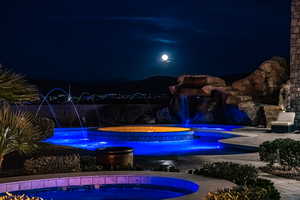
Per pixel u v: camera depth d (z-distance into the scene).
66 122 23.80
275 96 22.95
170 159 11.24
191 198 5.97
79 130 19.56
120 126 20.33
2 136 5.85
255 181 6.91
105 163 8.96
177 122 24.14
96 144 16.61
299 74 18.28
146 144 16.52
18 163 9.88
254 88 23.70
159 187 7.60
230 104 22.58
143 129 19.38
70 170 8.41
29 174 8.28
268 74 23.58
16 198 5.14
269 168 9.34
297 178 8.32
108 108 25.23
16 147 6.04
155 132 16.83
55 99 29.00
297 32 18.31
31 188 7.33
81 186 7.65
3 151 5.88
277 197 5.86
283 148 8.77
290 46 18.52
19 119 6.11
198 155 11.95
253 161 10.57
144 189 7.71
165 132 16.97
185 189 7.25
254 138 15.35
